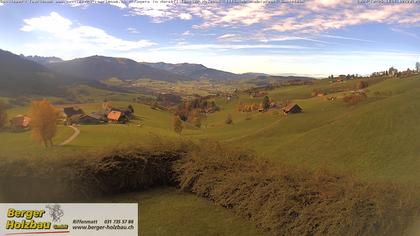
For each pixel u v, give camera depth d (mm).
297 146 53719
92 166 13734
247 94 191500
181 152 15945
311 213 9828
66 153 14078
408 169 37688
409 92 64250
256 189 11828
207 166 14484
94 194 13750
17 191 12641
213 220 11859
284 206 10555
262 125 93812
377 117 56344
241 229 11188
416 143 45781
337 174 12258
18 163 12734
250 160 14977
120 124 94250
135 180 14797
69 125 81750
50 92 184375
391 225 8742
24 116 69312
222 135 81688
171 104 170625
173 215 12258
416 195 9227
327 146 51312
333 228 9156
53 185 12961
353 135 53000
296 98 165125
